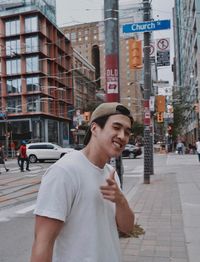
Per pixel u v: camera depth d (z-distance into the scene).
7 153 60.78
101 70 104.38
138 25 12.97
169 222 8.36
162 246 6.48
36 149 36.16
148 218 8.84
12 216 9.77
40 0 71.56
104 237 2.10
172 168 24.70
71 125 83.81
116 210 2.25
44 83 71.12
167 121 50.44
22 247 6.83
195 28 61.25
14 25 70.25
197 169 23.38
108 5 7.51
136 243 6.66
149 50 17.66
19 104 70.62
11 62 70.69
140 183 16.53
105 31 7.58
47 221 1.96
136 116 102.62
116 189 2.16
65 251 2.02
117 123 2.16
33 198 13.12
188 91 74.19
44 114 69.94
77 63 91.00
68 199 2.02
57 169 2.05
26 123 70.12
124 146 2.21
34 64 69.50
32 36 69.50
